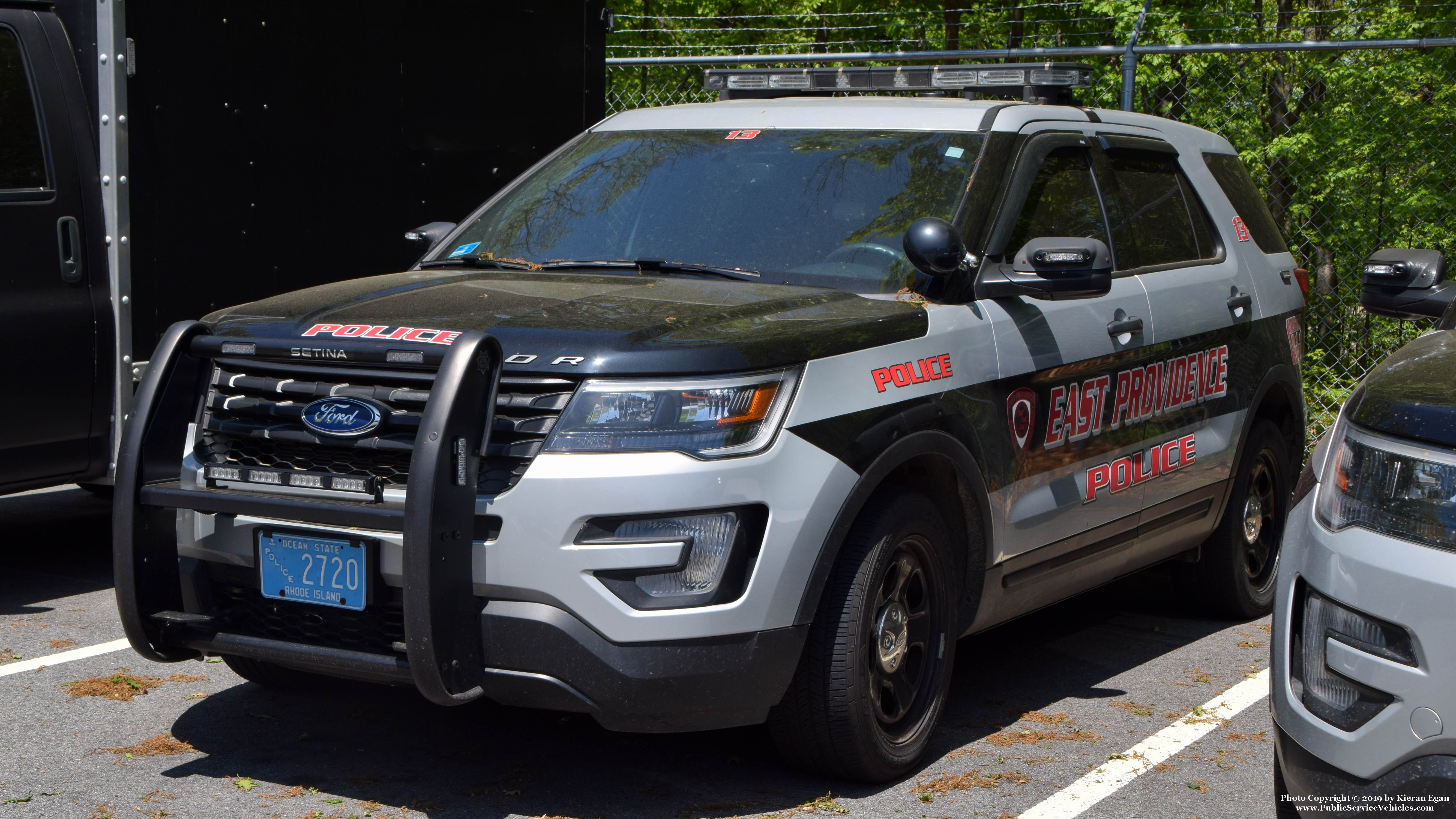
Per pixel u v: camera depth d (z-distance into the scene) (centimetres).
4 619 530
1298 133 1116
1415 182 1077
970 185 433
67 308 535
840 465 352
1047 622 580
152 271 564
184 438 370
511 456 330
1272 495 593
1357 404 295
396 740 411
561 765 393
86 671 469
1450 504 261
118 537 357
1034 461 428
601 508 323
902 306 396
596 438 327
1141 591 638
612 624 325
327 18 635
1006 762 406
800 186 446
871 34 1923
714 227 439
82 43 545
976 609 418
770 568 338
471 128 722
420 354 330
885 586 377
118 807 355
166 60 564
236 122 595
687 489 326
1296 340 593
